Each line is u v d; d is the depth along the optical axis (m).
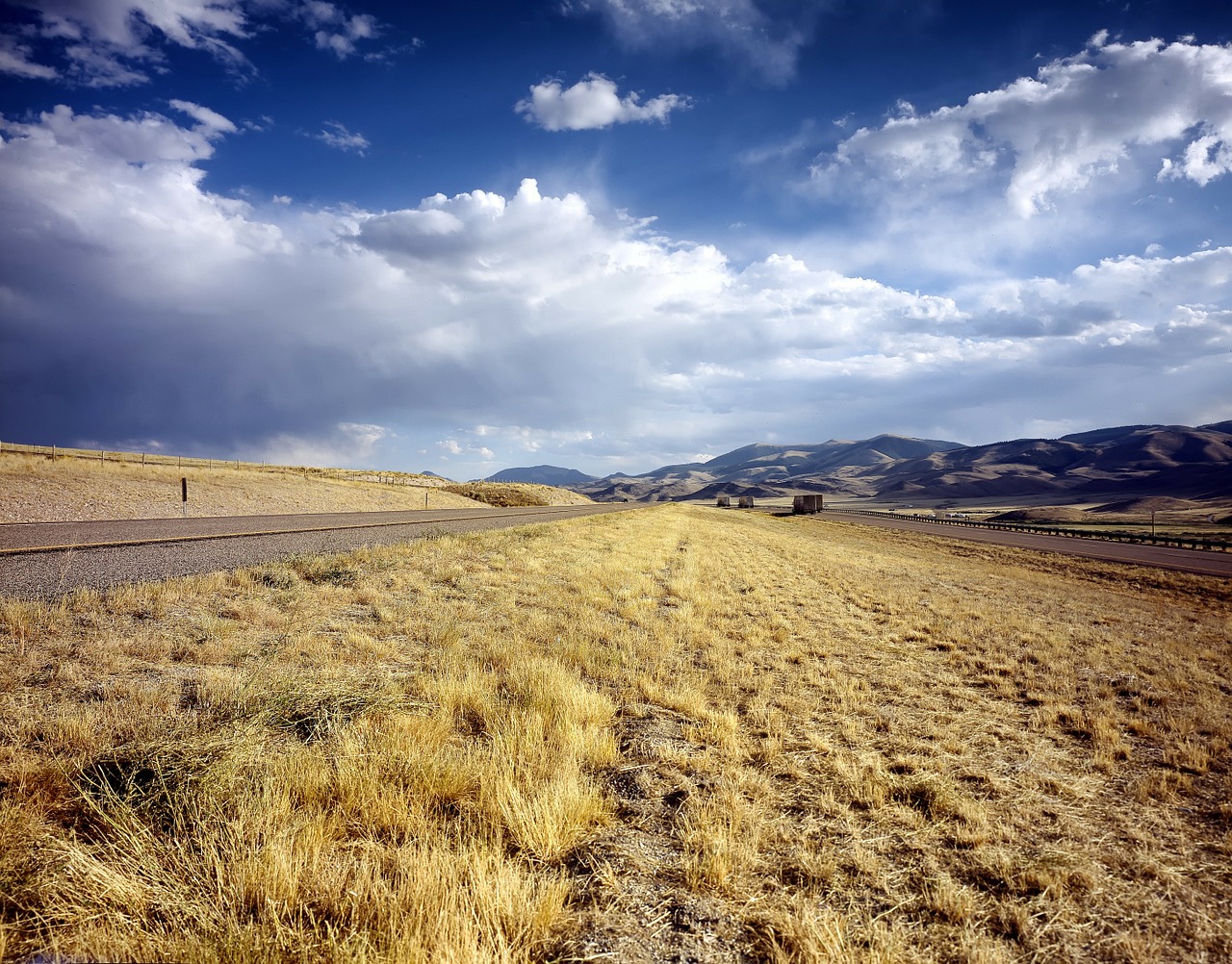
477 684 6.07
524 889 2.98
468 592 11.47
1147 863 3.67
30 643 6.36
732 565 20.61
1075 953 2.83
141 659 6.26
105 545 14.26
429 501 56.59
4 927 2.49
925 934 2.90
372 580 11.45
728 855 3.37
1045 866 3.54
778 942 2.82
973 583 21.03
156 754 3.96
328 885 2.93
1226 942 2.96
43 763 3.88
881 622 12.03
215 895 2.84
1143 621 15.13
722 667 7.87
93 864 2.86
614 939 2.78
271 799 3.56
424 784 3.95
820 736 5.58
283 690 5.36
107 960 2.42
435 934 2.63
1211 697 7.92
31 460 32.97
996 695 7.52
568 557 18.00
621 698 6.43
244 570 10.95
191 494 34.22
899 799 4.41
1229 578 30.19
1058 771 5.16
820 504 101.19
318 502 41.97
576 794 3.87
